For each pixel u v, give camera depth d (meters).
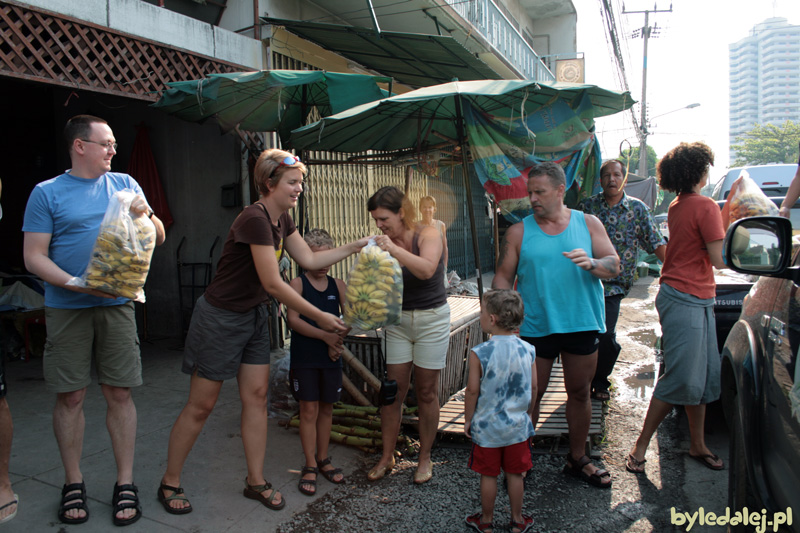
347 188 7.61
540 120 3.80
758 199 3.70
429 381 3.25
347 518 2.93
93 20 4.59
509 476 2.76
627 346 6.77
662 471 3.46
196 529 2.79
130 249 2.56
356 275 3.05
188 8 6.07
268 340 3.09
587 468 3.31
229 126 5.05
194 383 2.86
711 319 3.32
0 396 2.68
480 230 13.41
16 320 5.76
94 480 3.22
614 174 4.27
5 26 4.07
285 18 6.92
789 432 1.92
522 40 12.37
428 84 8.74
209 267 6.56
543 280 3.06
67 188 2.71
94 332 2.80
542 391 3.25
